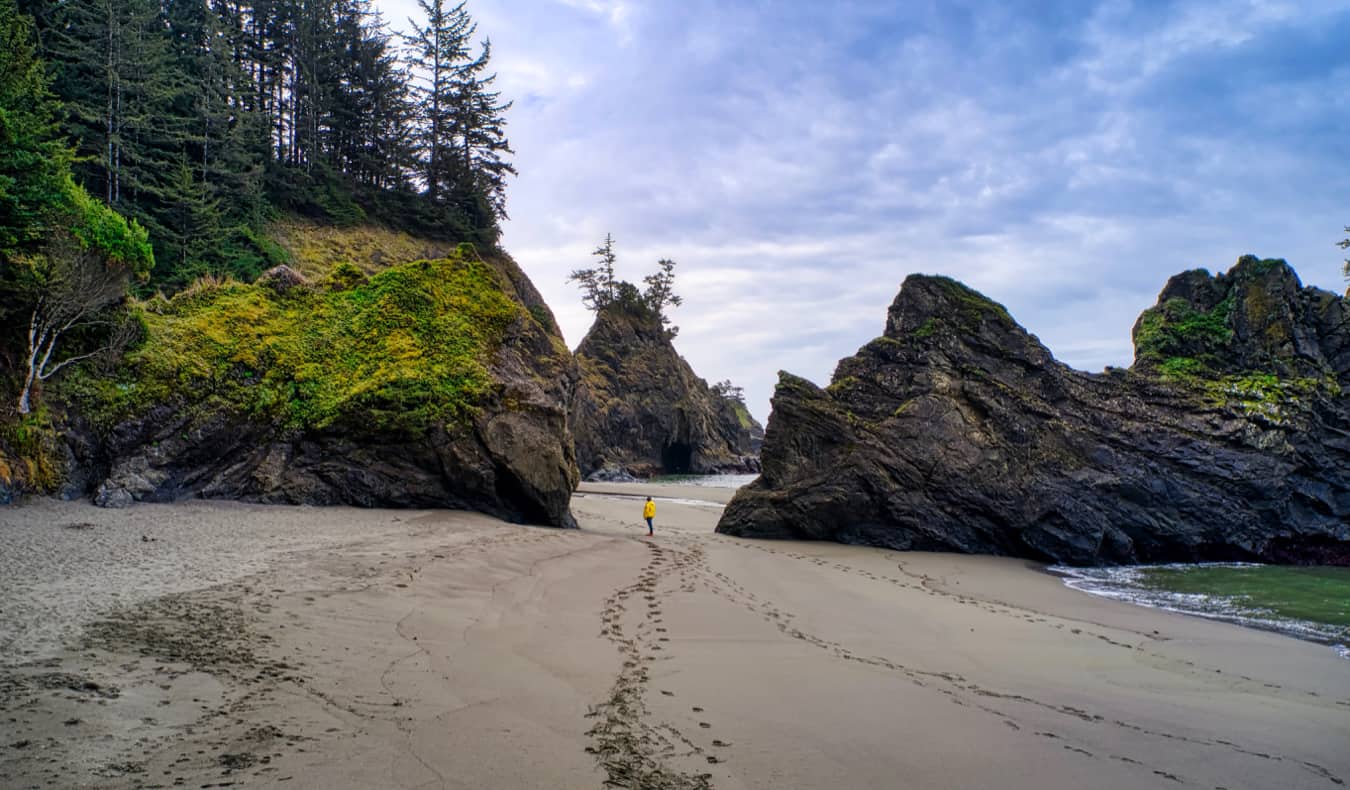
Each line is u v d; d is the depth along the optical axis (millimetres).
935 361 30156
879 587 19234
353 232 60062
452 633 11227
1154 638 14688
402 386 25672
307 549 16578
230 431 24297
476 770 6570
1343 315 31172
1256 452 27531
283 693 7973
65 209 22078
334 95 67375
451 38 73062
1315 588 21297
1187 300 33594
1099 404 29031
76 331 22734
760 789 6738
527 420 26594
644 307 111688
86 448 21703
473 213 72500
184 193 42531
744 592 17094
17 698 6988
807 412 30328
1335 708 10352
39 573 12211
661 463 104750
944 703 9695
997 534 27422
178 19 55281
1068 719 9359
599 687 9367
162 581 12422
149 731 6660
